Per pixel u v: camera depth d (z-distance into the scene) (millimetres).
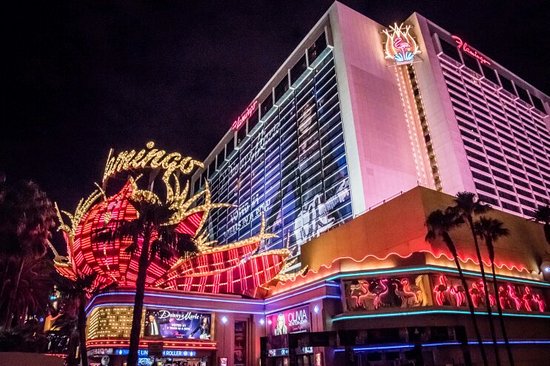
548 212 48781
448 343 34250
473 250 44281
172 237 31625
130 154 48750
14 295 41812
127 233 31703
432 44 128875
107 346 38625
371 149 101250
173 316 41906
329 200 106312
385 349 34250
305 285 40469
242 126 181625
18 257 40188
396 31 125500
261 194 148125
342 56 115125
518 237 51594
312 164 119000
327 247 54156
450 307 35844
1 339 30078
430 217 38594
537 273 50312
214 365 41906
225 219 176250
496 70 153500
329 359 35312
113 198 46219
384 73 119250
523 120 150875
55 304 55406
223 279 47719
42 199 46125
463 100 126562
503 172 122250
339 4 122938
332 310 37688
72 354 47188
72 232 47969
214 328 43094
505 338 34969
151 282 44188
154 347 28031
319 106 123375
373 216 48406
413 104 119938
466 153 112375
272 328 44438
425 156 111438
